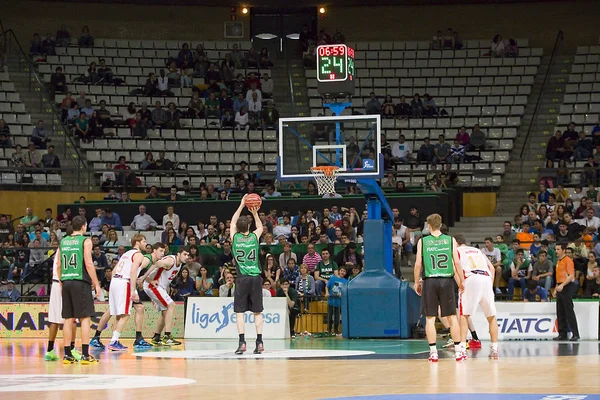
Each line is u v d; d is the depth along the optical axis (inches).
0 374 341.7
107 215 869.2
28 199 967.6
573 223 761.0
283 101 1210.6
